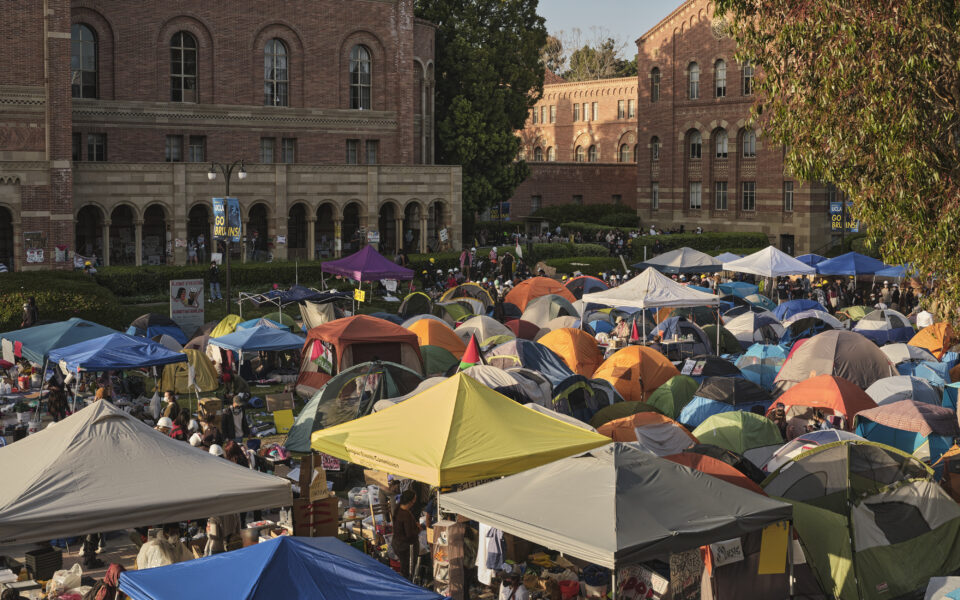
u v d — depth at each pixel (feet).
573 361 93.40
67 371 81.00
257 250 186.80
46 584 44.83
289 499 42.86
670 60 252.62
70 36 157.99
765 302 132.26
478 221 260.62
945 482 53.93
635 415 61.62
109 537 55.72
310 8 196.34
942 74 54.08
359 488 61.00
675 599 40.32
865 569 45.44
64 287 120.98
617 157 338.95
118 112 178.50
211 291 150.41
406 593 31.32
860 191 57.77
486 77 218.79
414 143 215.10
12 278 122.42
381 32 204.13
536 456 46.44
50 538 37.91
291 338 91.15
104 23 176.45
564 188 291.99
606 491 38.70
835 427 67.46
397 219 193.88
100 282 147.84
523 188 286.46
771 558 42.06
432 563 48.44
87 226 173.27
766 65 58.90
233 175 174.29
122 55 178.40
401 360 89.30
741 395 71.00
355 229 202.39
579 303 126.00
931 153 53.67
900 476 48.29
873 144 53.93
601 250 211.00
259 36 192.13
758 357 89.15
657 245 217.15
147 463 42.27
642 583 42.11
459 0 223.92
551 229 264.11
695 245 224.53
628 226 265.34
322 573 31.60
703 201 248.93
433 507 52.06
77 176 158.81
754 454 59.26
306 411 72.18
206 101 187.32
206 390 93.81
